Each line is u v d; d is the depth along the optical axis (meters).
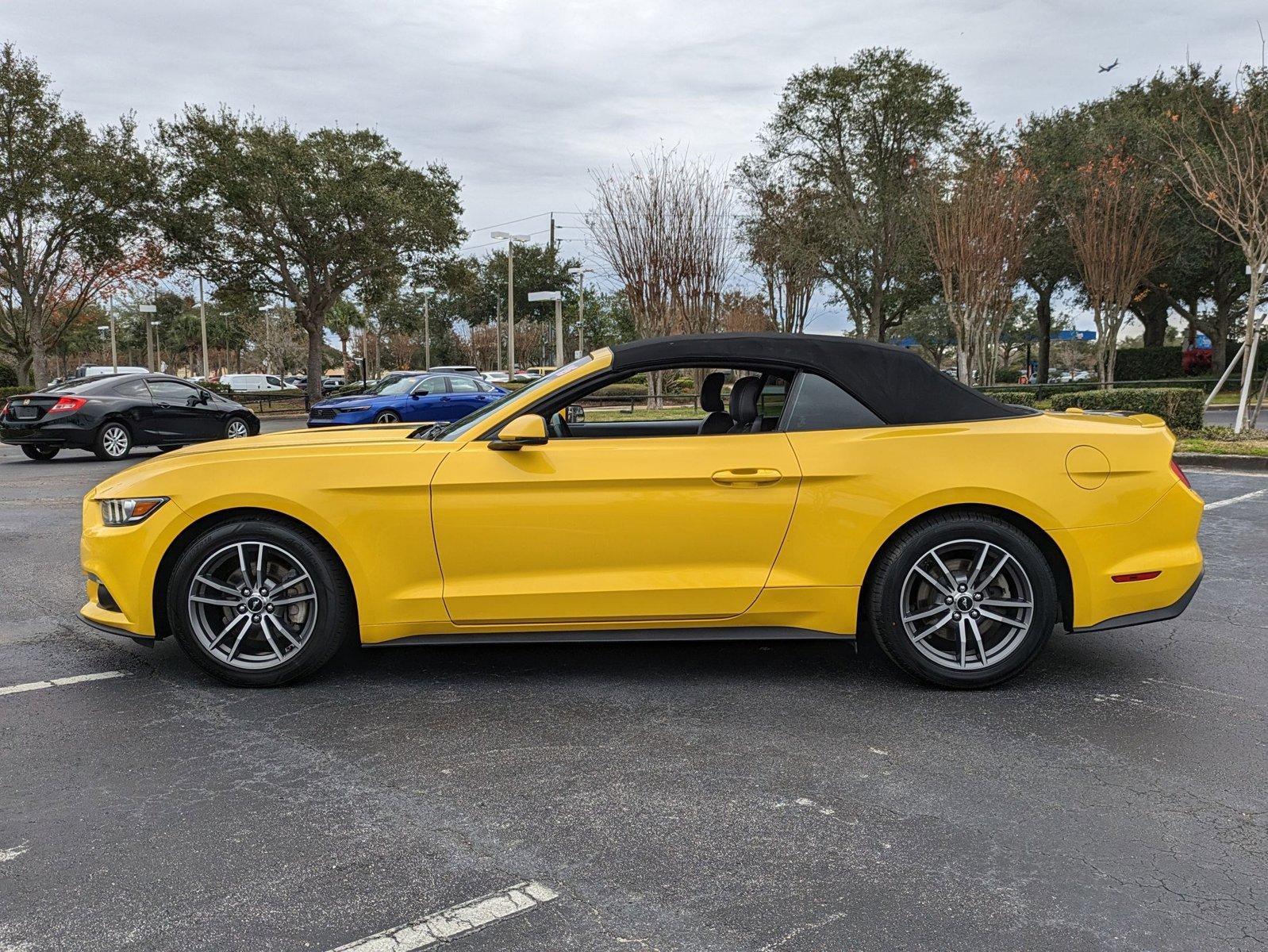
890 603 3.85
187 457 4.07
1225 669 4.24
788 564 3.86
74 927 2.29
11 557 7.07
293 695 3.94
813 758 3.29
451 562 3.83
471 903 2.39
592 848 2.67
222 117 31.09
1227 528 7.62
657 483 3.78
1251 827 2.79
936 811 2.88
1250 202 14.02
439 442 3.94
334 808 2.92
